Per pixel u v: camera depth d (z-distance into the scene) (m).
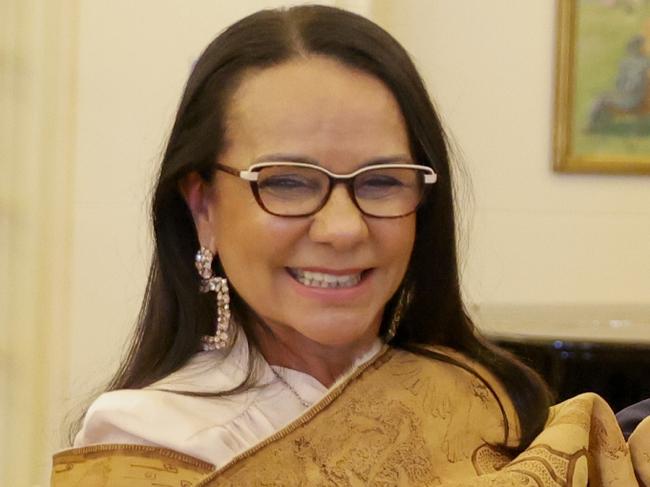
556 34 3.19
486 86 3.19
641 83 3.20
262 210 1.18
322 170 1.17
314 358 1.32
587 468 1.34
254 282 1.22
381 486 1.21
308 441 1.20
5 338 2.80
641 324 2.77
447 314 1.43
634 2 3.20
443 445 1.29
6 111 2.81
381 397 1.29
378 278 1.23
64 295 2.84
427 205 1.34
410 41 3.18
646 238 3.21
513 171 3.21
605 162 3.19
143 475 1.14
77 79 2.86
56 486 1.14
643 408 1.73
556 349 2.47
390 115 1.22
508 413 1.39
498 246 3.20
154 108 2.86
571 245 3.21
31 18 2.82
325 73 1.19
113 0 2.86
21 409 2.81
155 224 1.33
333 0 2.90
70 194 2.85
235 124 1.22
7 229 2.81
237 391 1.27
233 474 1.13
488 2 3.19
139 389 1.29
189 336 1.34
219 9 2.86
